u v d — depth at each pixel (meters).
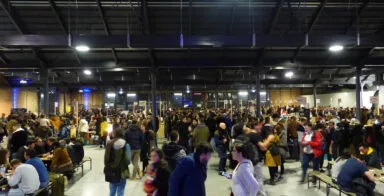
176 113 18.23
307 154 8.87
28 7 12.70
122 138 6.54
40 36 11.30
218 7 13.12
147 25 13.33
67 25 13.57
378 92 22.02
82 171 10.38
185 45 11.73
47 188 6.72
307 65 15.73
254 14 13.46
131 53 15.13
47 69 15.22
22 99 28.41
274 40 11.77
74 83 23.56
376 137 10.27
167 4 12.80
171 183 3.52
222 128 9.98
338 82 23.75
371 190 6.13
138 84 22.89
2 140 11.20
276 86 27.41
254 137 6.81
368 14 13.58
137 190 8.20
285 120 11.64
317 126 10.17
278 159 8.59
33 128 11.86
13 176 5.98
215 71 22.08
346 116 16.56
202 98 32.44
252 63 15.66
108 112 24.83
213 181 9.06
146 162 10.05
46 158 8.70
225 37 11.76
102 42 11.53
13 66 15.20
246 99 32.06
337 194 7.67
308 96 35.81
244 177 3.90
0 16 13.15
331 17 13.76
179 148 5.05
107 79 23.16
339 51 15.41
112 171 6.28
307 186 8.45
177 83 22.02
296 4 12.99
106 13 13.07
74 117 18.88
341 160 6.97
